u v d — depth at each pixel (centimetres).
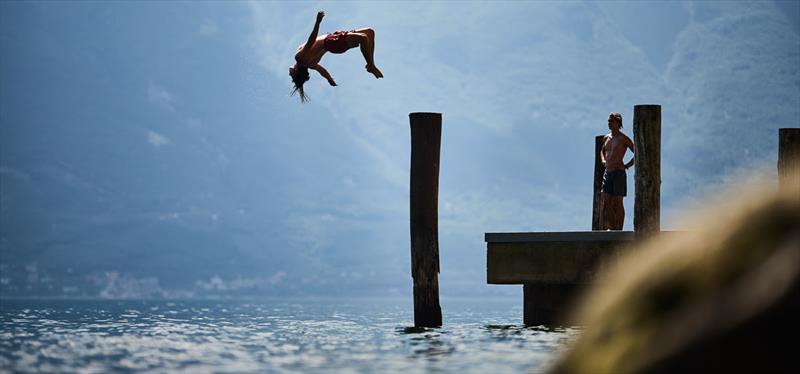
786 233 173
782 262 171
